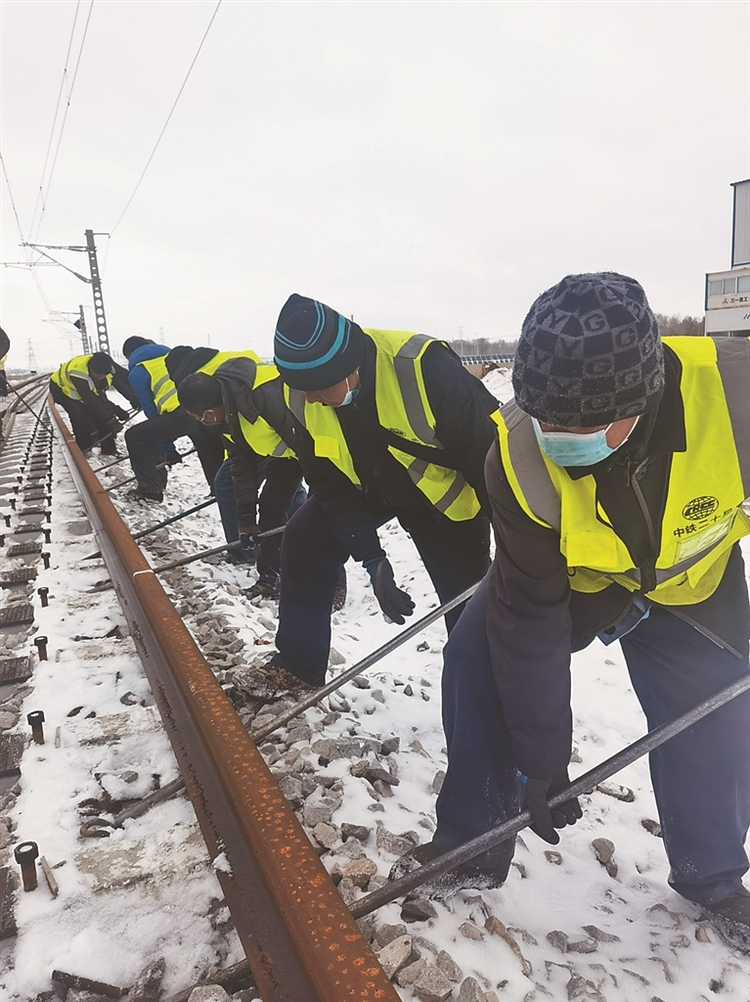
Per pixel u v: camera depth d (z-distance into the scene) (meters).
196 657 2.14
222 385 3.37
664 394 1.25
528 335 1.14
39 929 1.54
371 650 3.76
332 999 1.01
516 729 1.51
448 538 2.38
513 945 1.63
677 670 1.67
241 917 1.43
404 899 1.73
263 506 4.29
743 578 1.67
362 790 2.18
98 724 2.37
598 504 1.30
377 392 2.02
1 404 17.14
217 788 1.80
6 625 3.25
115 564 3.67
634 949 1.72
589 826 2.24
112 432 9.51
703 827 1.70
